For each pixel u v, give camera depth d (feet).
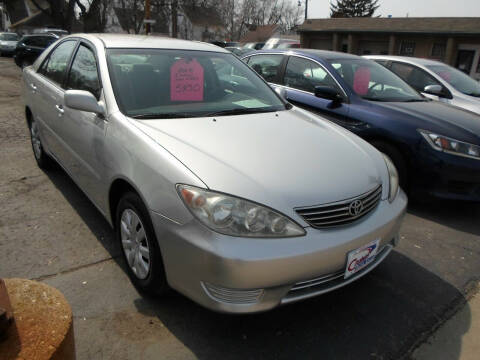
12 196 12.71
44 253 9.70
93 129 9.37
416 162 13.10
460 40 83.20
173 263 7.02
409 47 90.99
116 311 7.91
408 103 15.23
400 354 7.32
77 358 6.78
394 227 8.24
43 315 3.94
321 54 17.28
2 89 32.99
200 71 10.52
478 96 21.02
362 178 8.02
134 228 8.14
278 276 6.57
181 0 126.82
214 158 7.37
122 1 134.82
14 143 18.20
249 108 10.43
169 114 9.14
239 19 198.49
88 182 10.07
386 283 9.43
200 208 6.59
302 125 9.85
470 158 12.39
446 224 12.71
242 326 7.76
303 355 7.16
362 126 14.35
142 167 7.59
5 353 3.53
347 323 8.03
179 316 7.88
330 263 6.98
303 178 7.38
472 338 7.80
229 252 6.33
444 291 9.25
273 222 6.64
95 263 9.43
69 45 12.53
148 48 10.75
